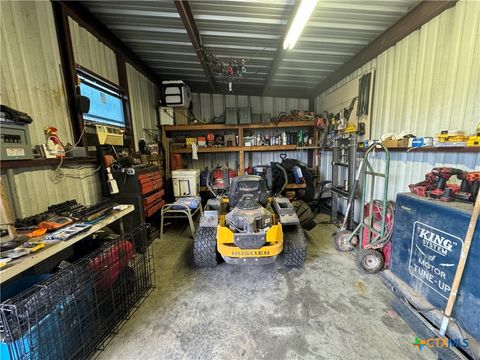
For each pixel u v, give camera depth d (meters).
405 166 2.43
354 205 3.18
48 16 1.97
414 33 2.26
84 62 2.40
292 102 5.11
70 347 1.24
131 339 1.45
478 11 1.68
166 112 4.27
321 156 4.61
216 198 2.99
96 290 1.44
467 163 1.80
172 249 2.77
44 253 1.17
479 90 1.70
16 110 1.59
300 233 2.32
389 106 2.66
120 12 2.43
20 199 1.65
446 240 1.42
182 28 2.74
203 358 1.31
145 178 2.80
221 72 3.84
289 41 2.51
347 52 3.16
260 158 5.17
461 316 1.34
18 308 1.02
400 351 1.32
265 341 1.42
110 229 2.30
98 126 2.43
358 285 1.96
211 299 1.83
